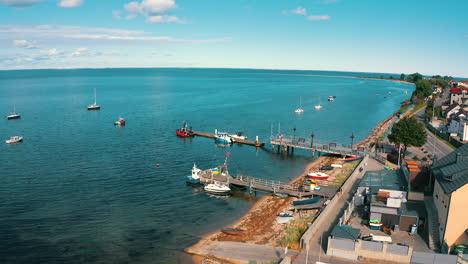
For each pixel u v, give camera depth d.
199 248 49.97
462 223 41.25
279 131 144.00
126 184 77.56
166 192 73.75
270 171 91.69
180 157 102.31
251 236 53.56
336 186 75.94
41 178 79.75
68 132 132.88
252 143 122.38
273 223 58.62
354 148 107.12
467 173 42.91
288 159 104.31
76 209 63.59
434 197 50.34
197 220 60.62
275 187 73.94
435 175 49.62
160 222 59.44
